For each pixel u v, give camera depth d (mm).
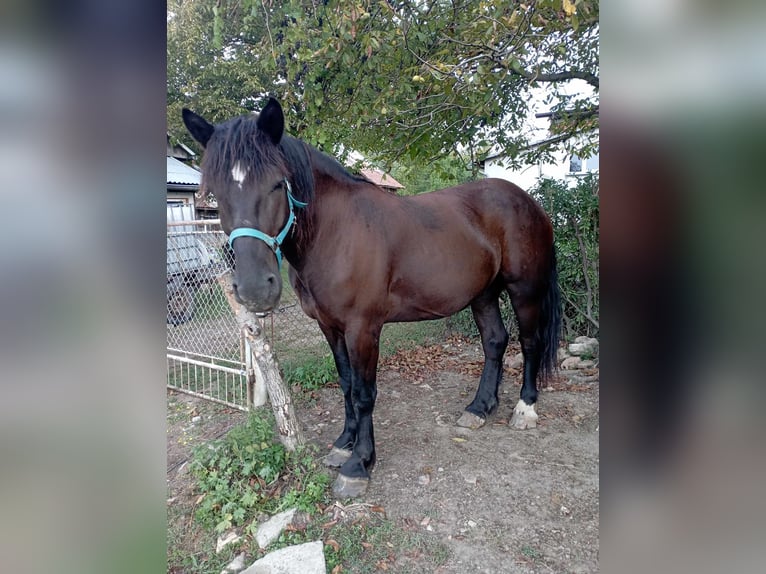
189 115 1705
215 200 1777
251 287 1521
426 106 3375
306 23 2963
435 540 1794
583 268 4012
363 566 1664
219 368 3270
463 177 6930
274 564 1637
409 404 3160
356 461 2160
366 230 2055
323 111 3654
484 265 2508
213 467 2197
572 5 1955
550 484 2152
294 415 2246
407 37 3031
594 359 3787
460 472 2270
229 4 3203
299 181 1842
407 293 2271
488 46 2688
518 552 1722
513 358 4012
